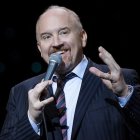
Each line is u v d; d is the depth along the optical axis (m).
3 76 10.97
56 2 10.43
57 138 4.88
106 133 4.82
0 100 10.91
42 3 10.57
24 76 11.02
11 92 5.62
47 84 4.49
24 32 10.92
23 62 11.00
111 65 4.49
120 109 4.68
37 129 4.78
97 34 10.65
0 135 5.21
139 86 4.77
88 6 10.45
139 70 10.69
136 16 10.48
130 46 10.64
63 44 5.01
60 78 5.29
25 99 5.34
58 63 4.81
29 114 4.74
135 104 4.56
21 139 4.70
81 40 5.30
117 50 10.69
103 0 10.41
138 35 10.56
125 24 10.56
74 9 10.43
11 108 5.43
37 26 5.25
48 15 5.13
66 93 5.16
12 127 5.07
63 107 5.02
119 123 4.86
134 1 10.41
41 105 4.48
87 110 4.93
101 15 10.54
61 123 4.94
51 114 5.00
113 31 10.62
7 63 10.95
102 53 4.52
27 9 10.73
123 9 10.48
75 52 5.09
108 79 4.44
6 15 10.77
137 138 4.79
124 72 5.20
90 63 5.36
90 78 5.15
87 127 4.86
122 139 4.83
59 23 5.03
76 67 5.25
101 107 4.92
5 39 10.88
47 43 5.09
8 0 10.66
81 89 5.07
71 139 4.84
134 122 4.61
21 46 10.97
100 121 4.86
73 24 5.13
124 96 4.59
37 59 11.01
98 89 5.06
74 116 4.91
